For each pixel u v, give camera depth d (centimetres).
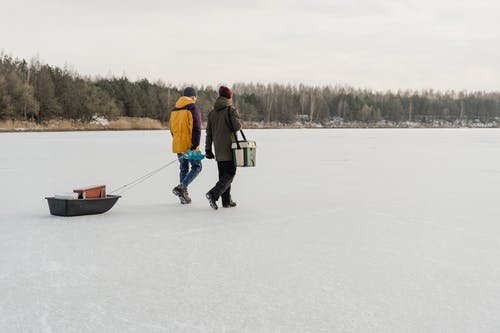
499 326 341
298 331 330
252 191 1009
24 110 6191
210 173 1345
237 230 638
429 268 475
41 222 679
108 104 7369
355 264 488
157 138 3650
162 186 1077
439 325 342
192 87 845
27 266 473
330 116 13162
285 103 11375
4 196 915
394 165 1636
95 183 1106
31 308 367
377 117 13125
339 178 1249
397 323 345
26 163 1588
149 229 639
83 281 430
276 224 677
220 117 777
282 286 421
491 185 1116
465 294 404
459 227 662
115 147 2505
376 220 709
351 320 349
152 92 8569
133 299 387
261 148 2622
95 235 604
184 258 504
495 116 15162
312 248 548
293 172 1396
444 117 14725
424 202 873
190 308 369
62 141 3097
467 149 2622
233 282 430
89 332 326
